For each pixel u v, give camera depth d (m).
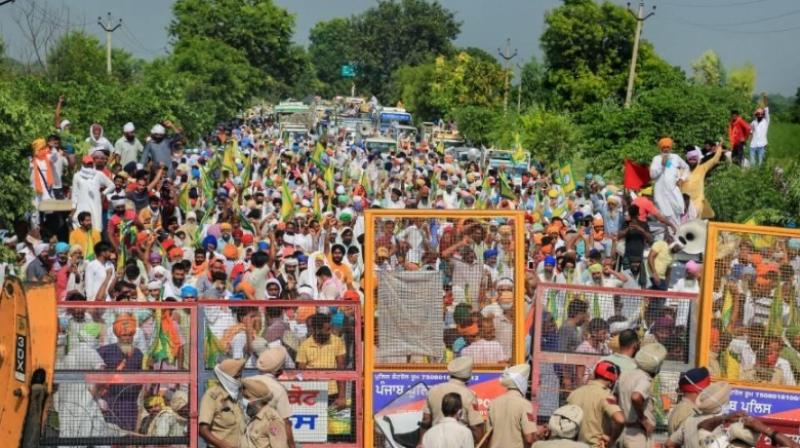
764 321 11.91
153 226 19.03
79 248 16.19
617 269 18.89
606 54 56.88
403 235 11.88
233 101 65.88
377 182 32.91
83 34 46.66
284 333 11.73
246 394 10.27
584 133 40.12
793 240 11.88
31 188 21.64
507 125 52.12
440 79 82.38
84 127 36.41
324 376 11.78
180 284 15.50
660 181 20.91
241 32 91.69
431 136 57.75
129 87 42.09
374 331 11.84
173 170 26.22
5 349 9.94
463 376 10.84
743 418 9.95
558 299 11.89
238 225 19.66
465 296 11.92
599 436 10.27
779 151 35.16
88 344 11.50
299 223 20.05
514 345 11.93
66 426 11.46
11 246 18.38
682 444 10.09
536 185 28.08
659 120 36.72
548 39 56.94
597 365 10.50
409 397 11.84
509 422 10.48
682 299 11.96
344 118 65.75
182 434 11.55
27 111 22.12
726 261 11.89
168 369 11.56
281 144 49.19
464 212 11.89
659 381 11.94
